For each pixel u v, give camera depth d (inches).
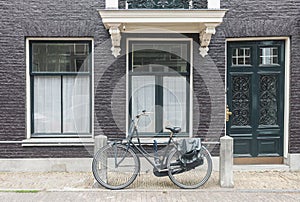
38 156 321.4
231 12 321.1
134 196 253.1
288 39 326.0
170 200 245.3
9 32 316.2
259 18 321.1
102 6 319.9
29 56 324.5
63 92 332.2
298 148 325.1
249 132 335.6
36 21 317.1
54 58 329.1
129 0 314.7
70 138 327.9
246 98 335.6
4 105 318.7
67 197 250.8
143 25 306.8
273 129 334.6
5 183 284.7
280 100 333.1
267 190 266.8
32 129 330.0
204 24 298.7
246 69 333.1
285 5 320.2
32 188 271.0
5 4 314.8
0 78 317.4
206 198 249.6
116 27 298.4
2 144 319.6
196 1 321.1
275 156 334.6
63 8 318.0
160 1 316.2
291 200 247.0
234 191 265.0
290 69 324.5
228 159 271.9
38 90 331.0
